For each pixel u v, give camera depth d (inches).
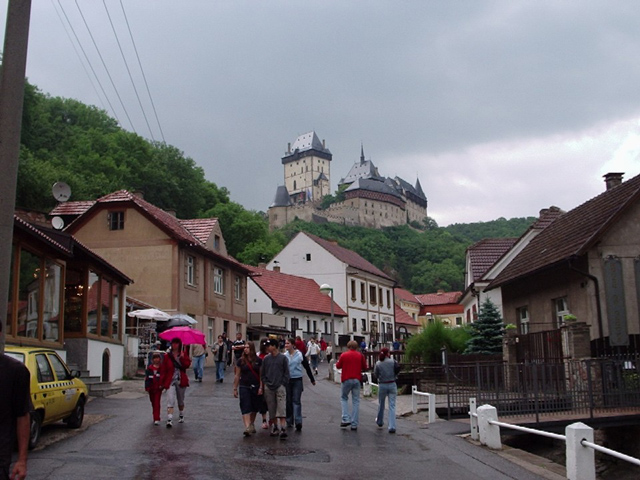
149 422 576.7
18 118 344.8
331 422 629.9
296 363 572.4
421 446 495.5
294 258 2564.0
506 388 654.5
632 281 797.9
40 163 1971.0
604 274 799.1
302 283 2389.3
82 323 861.8
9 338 647.1
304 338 2166.6
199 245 1462.8
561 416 624.7
